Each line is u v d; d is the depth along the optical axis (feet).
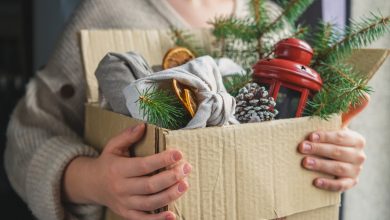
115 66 1.92
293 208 1.80
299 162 1.82
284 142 1.75
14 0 4.84
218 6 3.02
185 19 2.90
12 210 4.67
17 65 5.04
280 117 1.87
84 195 2.03
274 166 1.73
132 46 2.40
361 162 2.03
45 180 2.18
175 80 1.65
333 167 1.90
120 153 1.77
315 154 1.86
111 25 2.72
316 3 2.95
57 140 2.33
